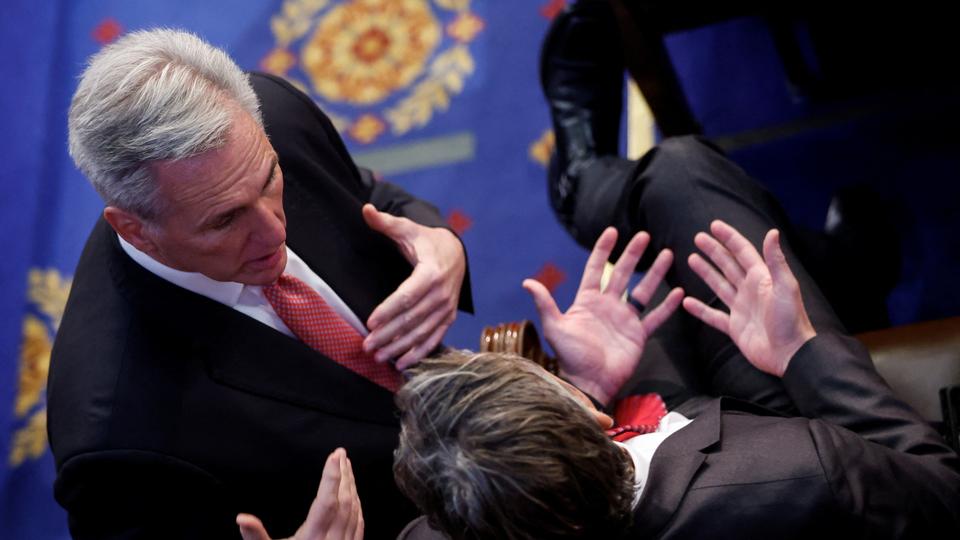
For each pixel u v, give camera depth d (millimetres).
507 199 3506
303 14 4027
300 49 3965
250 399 1921
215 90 1628
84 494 1834
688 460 1631
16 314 3713
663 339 2416
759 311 1957
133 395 1850
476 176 3568
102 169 1601
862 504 1550
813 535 1545
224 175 1615
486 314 3367
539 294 2148
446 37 3814
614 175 2785
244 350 1919
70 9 4266
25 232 3854
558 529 1387
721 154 2424
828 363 1870
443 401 1418
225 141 1607
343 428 1983
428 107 3725
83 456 1808
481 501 1377
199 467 1874
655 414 2131
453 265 2078
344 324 2010
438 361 1500
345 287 2068
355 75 3855
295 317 1958
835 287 2879
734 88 3396
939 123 3092
